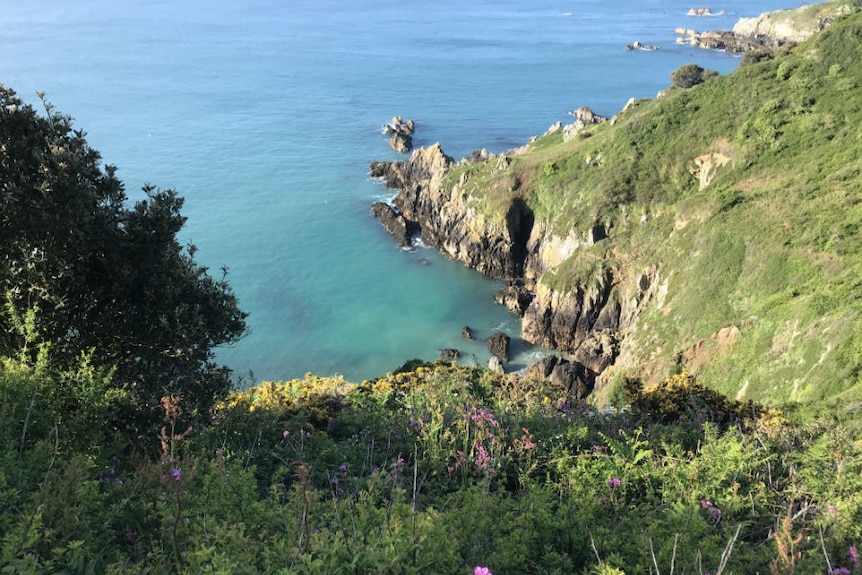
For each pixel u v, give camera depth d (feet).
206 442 33.86
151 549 18.13
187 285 44.50
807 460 28.45
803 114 214.90
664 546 19.47
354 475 30.32
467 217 254.27
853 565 19.33
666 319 172.65
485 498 22.63
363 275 235.20
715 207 187.32
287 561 15.57
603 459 29.84
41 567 14.90
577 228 238.27
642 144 249.14
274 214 274.98
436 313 217.15
